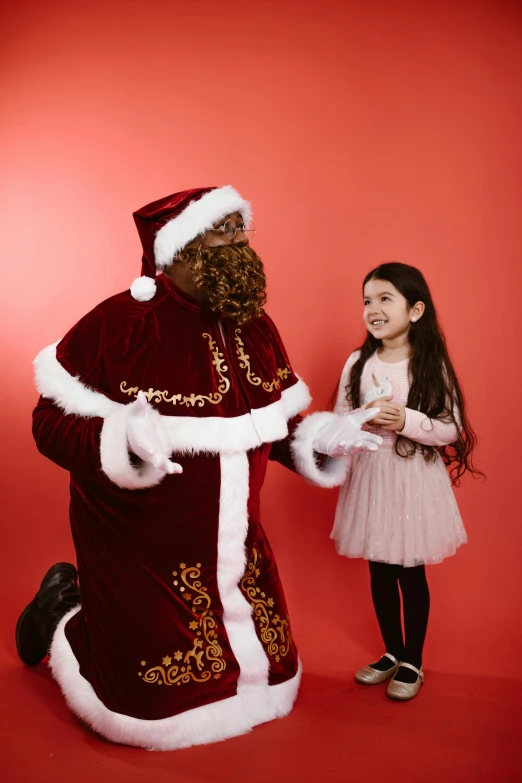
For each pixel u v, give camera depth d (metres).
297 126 3.11
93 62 3.28
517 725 2.11
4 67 3.34
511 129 2.99
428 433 2.26
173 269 2.07
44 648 2.40
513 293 2.98
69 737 2.04
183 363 2.00
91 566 2.04
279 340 2.34
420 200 3.03
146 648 1.96
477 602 2.88
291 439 2.28
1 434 3.34
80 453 1.89
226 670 2.02
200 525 2.00
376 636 2.72
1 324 3.34
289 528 3.08
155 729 1.95
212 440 1.96
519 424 2.97
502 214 2.98
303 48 3.12
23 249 3.33
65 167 3.29
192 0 3.20
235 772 1.87
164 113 3.22
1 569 3.12
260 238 3.13
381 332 2.37
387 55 3.06
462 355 3.00
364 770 1.88
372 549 2.29
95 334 2.00
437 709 2.20
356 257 3.07
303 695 2.29
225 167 3.17
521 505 2.96
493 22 3.00
